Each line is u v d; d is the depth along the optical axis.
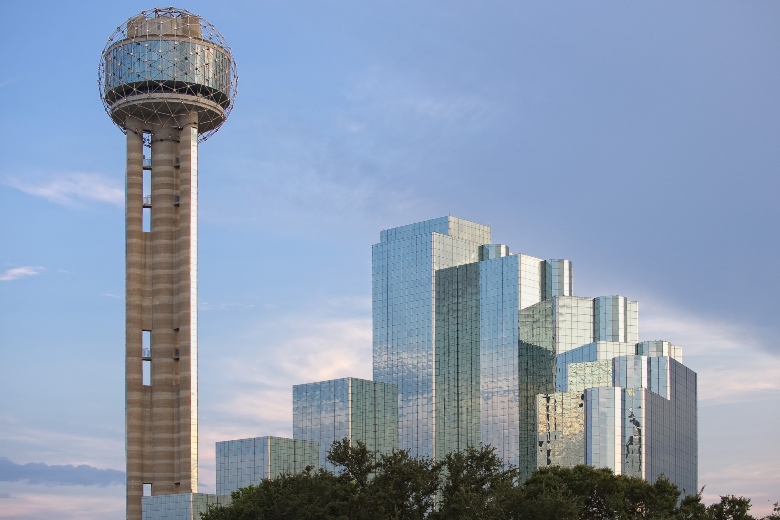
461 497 199.38
